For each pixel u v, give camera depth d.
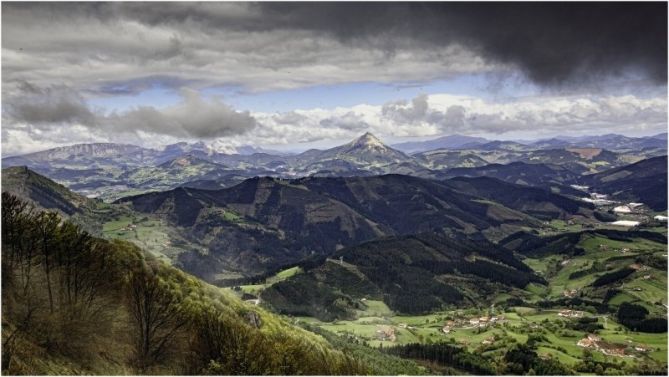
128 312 65.56
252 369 67.81
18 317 52.97
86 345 56.91
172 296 73.25
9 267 57.97
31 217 64.56
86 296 63.62
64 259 64.75
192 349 66.19
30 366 47.88
